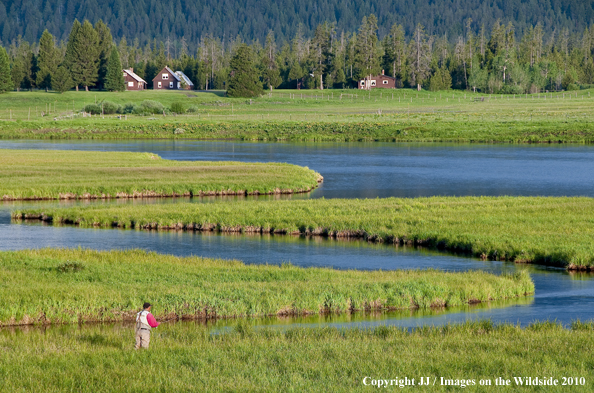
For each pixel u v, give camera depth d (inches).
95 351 2030.0
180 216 5236.2
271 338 2234.3
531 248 3976.4
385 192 6919.3
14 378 1761.8
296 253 4160.9
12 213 5438.0
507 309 2903.5
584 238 4239.7
